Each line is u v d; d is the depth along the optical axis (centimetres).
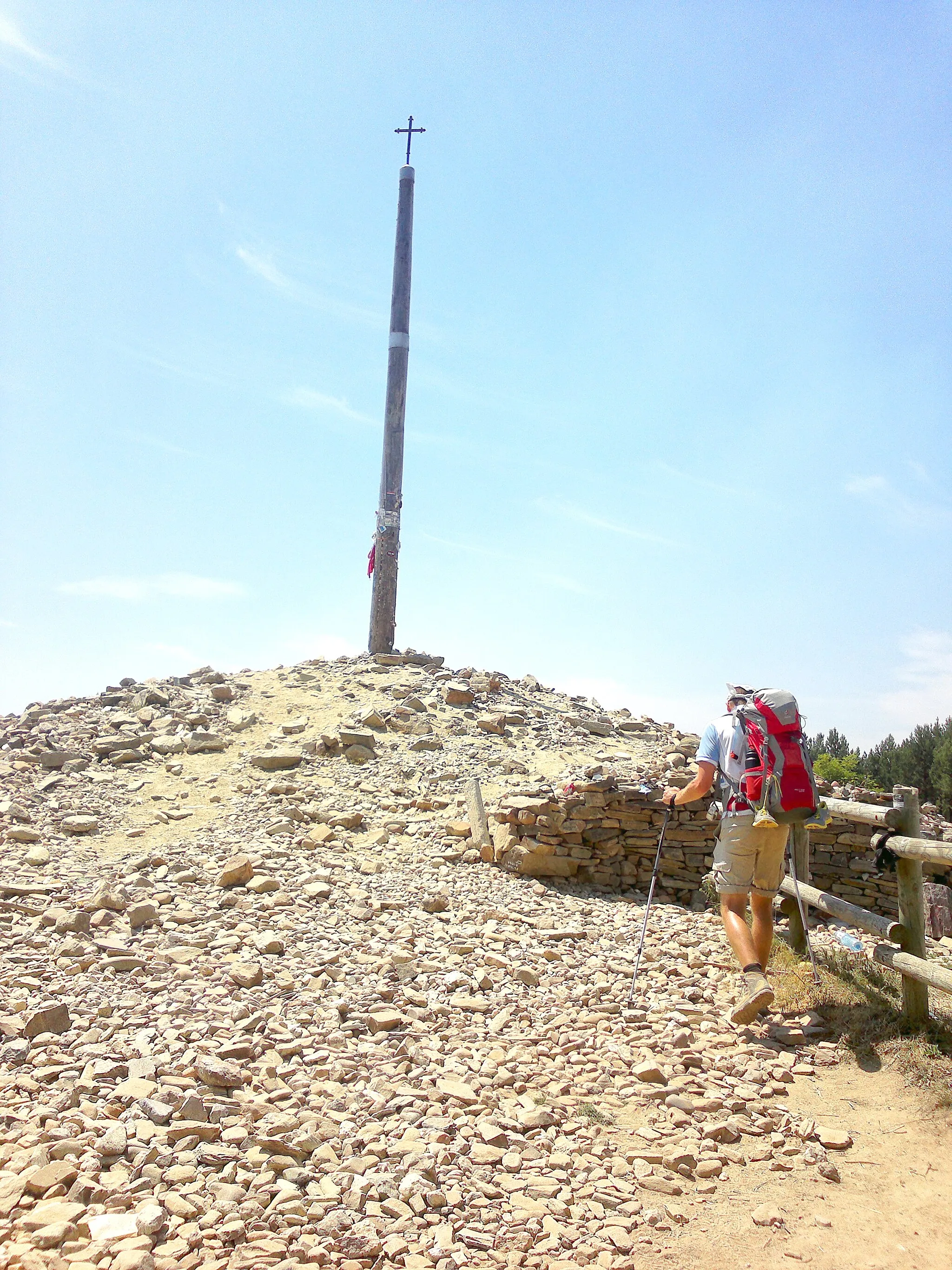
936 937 749
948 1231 329
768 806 484
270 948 555
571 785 769
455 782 922
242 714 1083
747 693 527
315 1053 436
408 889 688
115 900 606
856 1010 496
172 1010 470
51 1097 383
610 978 554
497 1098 409
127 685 1204
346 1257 302
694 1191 352
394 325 1398
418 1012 491
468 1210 329
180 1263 291
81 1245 296
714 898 723
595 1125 392
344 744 996
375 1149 356
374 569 1380
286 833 786
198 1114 375
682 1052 457
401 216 1419
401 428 1392
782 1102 420
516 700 1214
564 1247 314
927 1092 412
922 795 3288
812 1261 313
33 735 1006
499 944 598
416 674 1268
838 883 786
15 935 561
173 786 903
